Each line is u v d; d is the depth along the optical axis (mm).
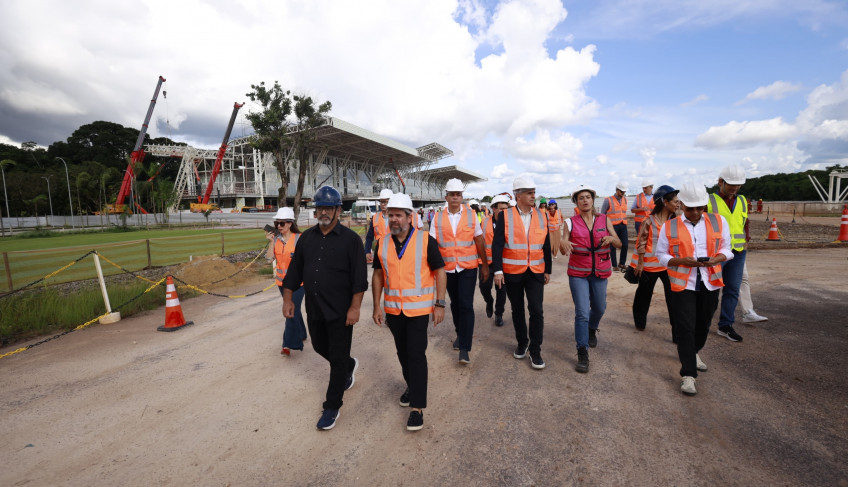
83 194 65875
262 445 2895
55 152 96250
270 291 8836
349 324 3148
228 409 3445
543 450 2705
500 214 4184
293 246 4777
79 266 13867
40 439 3049
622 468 2484
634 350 4457
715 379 3643
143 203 70125
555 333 5172
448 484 2408
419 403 3016
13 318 6164
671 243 3564
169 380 4086
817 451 2555
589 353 4406
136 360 4695
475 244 4531
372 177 94938
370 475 2527
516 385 3701
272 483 2482
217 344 5227
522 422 3066
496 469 2529
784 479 2320
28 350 5137
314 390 3777
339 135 65375
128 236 29984
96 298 7227
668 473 2418
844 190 38969
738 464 2469
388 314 3234
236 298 8195
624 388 3557
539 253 4012
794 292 6430
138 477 2574
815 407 3072
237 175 79938
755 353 4152
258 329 5879
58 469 2678
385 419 3205
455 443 2834
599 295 4246
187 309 7352
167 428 3162
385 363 4391
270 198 76375
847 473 2340
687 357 3420
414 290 3119
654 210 4750
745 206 4613
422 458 2678
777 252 10852
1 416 3412
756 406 3139
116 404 3588
